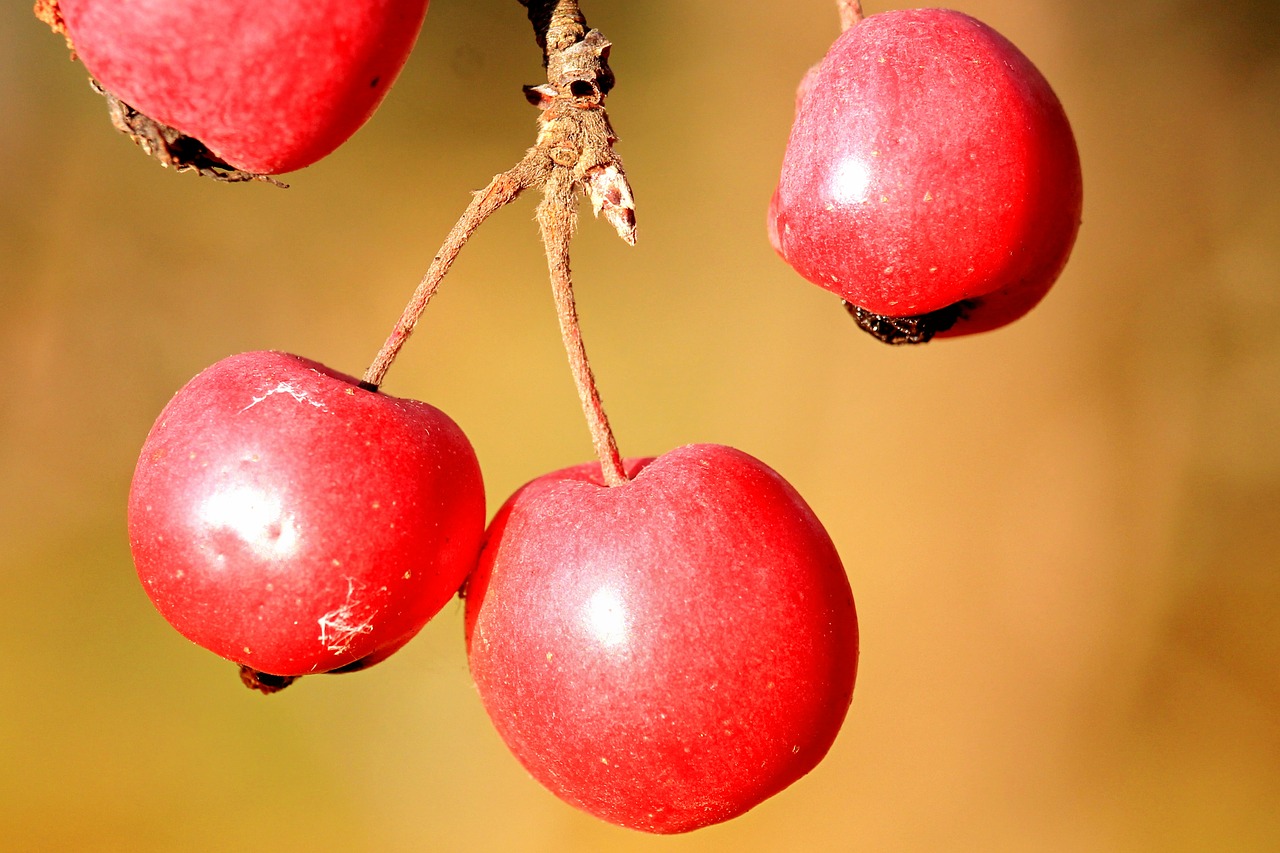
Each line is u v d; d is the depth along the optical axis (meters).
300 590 0.32
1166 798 0.60
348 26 0.31
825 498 0.69
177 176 0.73
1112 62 0.67
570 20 0.33
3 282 0.66
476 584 0.33
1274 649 0.61
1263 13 0.64
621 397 0.74
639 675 0.32
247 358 0.33
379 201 0.79
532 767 0.33
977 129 0.33
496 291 0.78
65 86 0.67
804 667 0.32
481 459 0.74
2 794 0.56
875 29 0.33
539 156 0.33
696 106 0.79
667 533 0.32
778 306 0.75
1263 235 0.63
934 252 0.33
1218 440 0.63
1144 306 0.65
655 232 0.78
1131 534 0.64
